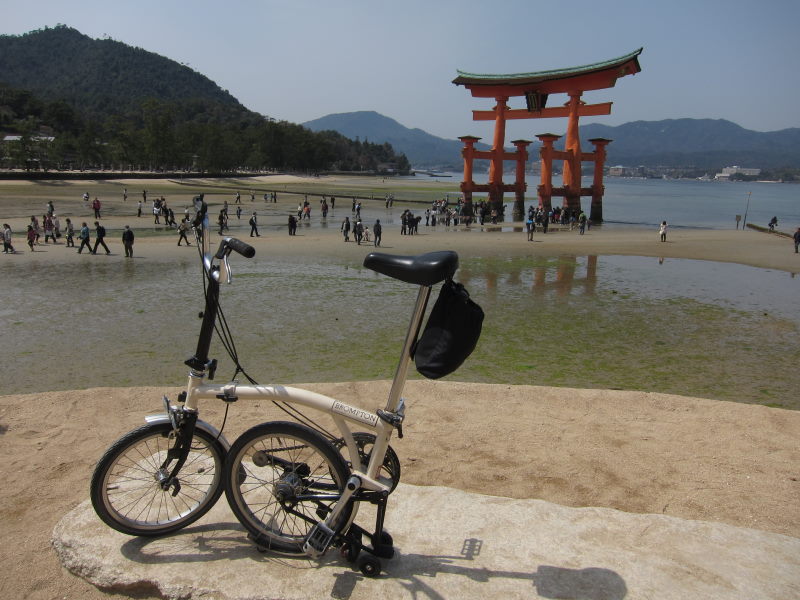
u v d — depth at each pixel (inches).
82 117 7263.8
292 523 120.5
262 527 113.4
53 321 530.9
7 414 207.6
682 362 435.5
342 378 370.3
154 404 222.1
